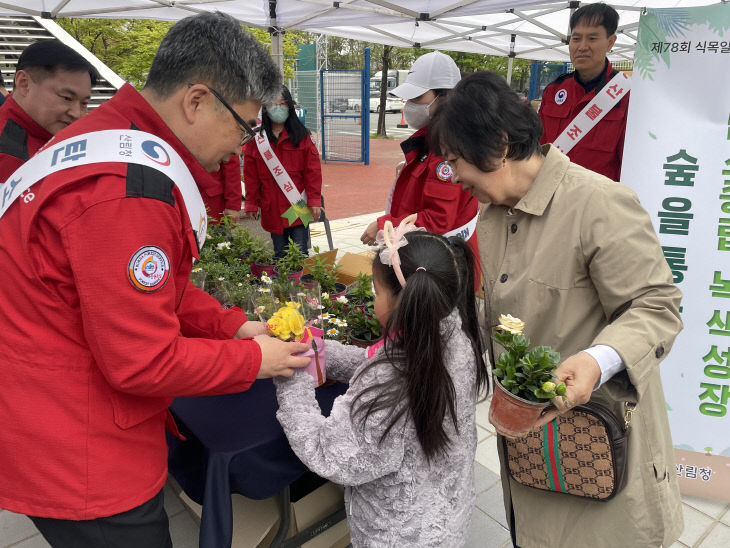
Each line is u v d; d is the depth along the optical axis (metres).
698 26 2.19
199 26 1.16
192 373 1.15
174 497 2.49
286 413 1.29
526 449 1.45
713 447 2.49
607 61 3.44
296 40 17.84
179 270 1.26
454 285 1.17
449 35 7.49
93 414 1.15
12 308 1.14
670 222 2.37
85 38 12.91
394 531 1.23
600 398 1.41
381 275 1.21
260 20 5.55
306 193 4.71
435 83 2.44
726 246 2.31
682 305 2.42
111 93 8.75
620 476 1.36
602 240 1.27
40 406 1.13
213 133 1.23
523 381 1.12
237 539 1.81
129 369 1.08
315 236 7.21
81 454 1.14
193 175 1.28
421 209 2.68
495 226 1.53
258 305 1.76
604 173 3.47
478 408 3.27
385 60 21.39
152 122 1.19
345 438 1.16
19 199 1.13
